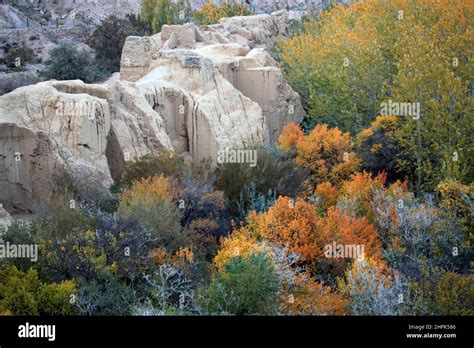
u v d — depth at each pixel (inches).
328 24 3727.9
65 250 1302.9
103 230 1376.7
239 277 1239.5
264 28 4387.3
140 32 4542.3
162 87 2233.0
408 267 1519.4
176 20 4500.5
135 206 1514.5
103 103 1833.2
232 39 3767.2
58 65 3686.0
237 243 1428.4
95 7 6028.5
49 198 1514.5
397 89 2461.9
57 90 1873.8
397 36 2906.0
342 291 1352.1
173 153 1926.7
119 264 1323.8
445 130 2260.1
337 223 1616.6
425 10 2970.0
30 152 1686.8
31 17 5812.0
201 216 1694.1
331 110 2790.4
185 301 1301.7
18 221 1400.1
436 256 1632.6
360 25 3243.1
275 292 1264.8
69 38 5132.9
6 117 1699.1
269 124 2701.8
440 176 2201.0
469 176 2247.8
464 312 1282.0
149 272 1357.0
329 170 2273.6
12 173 1679.4
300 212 1571.1
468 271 1600.6
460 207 1813.5
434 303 1336.1
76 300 1200.2
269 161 1947.6
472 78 2477.9
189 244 1539.1
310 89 2977.4
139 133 1987.0
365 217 1732.3
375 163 2405.3
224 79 2475.4
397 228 1691.7
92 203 1558.8
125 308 1217.4
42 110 1766.7
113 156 1931.6
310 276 1505.9
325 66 3034.0
